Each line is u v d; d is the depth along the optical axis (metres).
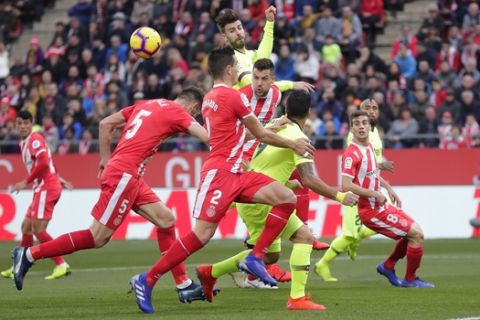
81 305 24.12
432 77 54.56
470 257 37.81
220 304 23.92
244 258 23.02
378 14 61.97
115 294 26.70
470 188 47.06
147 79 57.06
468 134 50.31
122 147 22.86
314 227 46.31
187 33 59.94
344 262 36.81
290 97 23.59
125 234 48.75
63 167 52.09
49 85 59.28
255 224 26.72
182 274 23.48
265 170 24.94
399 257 28.34
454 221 47.16
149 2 62.62
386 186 29.84
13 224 48.91
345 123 52.44
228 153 22.11
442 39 57.97
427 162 49.16
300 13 60.12
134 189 22.75
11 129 56.34
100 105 56.16
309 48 56.81
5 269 36.03
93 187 51.84
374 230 28.00
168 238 24.36
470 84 52.69
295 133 23.39
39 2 70.38
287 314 21.50
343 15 58.78
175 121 22.75
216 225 22.16
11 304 24.50
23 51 70.00
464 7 58.91
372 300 24.44
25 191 49.16
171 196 47.50
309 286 28.42
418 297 25.06
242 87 27.39
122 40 60.66
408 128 51.41
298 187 29.31
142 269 34.97
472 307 22.83
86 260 38.91
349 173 27.72
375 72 56.78
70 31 62.78
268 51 28.69
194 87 24.20
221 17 27.77
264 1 60.06
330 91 53.38
